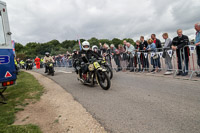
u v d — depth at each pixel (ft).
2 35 15.88
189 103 11.19
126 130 8.22
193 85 15.62
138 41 27.78
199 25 17.58
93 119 9.89
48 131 8.91
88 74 18.85
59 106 13.09
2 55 15.56
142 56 26.22
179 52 20.08
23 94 17.83
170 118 9.18
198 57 18.44
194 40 19.08
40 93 17.88
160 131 7.88
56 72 41.01
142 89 15.85
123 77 23.62
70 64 54.60
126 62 30.89
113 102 12.67
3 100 16.03
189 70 18.94
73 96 15.61
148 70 25.75
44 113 11.79
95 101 13.37
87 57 18.97
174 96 12.95
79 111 11.48
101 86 17.22
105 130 8.46
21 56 172.14
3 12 16.21
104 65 22.36
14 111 12.21
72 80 25.27
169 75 21.29
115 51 30.96
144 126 8.48
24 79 30.76
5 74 15.70
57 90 19.02
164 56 22.56
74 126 9.27
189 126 8.16
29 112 12.14
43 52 183.42
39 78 31.63
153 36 25.04
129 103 12.14
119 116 9.96
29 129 8.95
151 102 12.00
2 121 10.39
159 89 15.35
